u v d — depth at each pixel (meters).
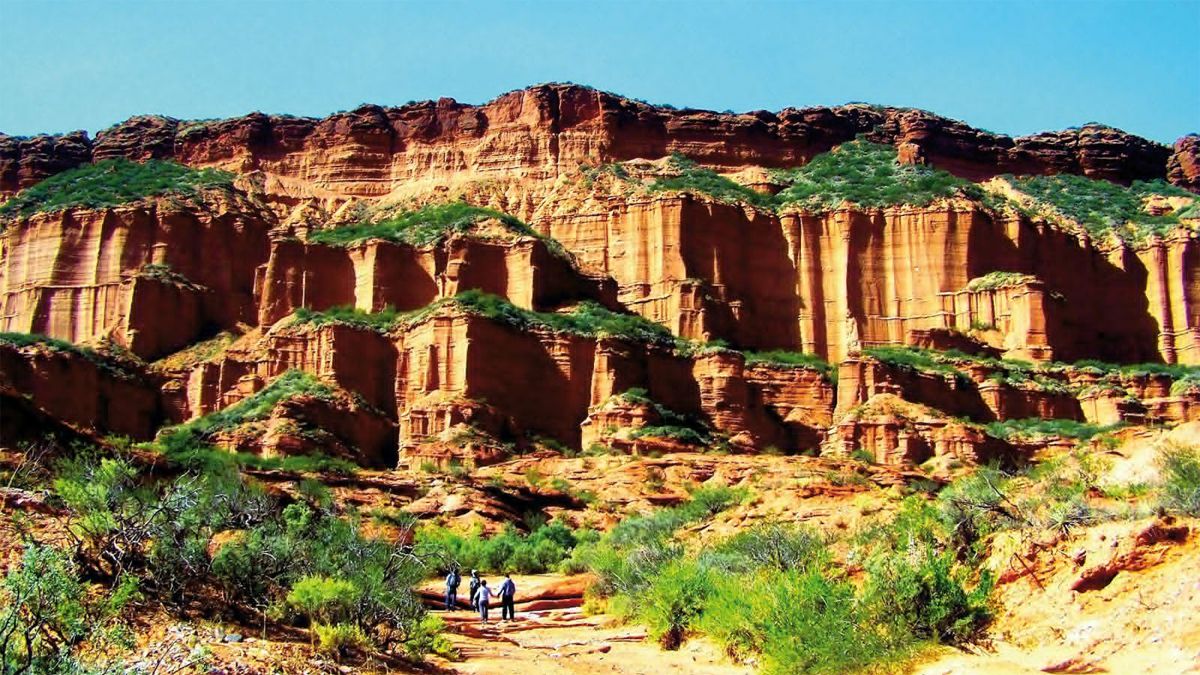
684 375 84.31
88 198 102.62
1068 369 86.81
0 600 15.46
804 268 97.00
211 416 78.12
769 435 82.81
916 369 82.12
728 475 66.06
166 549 20.30
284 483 57.62
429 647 22.81
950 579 21.41
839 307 95.25
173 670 16.27
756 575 26.77
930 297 93.75
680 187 100.75
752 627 23.67
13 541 19.20
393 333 83.06
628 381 81.38
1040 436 77.44
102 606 17.28
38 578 15.34
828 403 84.69
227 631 19.27
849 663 20.08
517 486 62.69
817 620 21.20
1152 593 19.31
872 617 20.97
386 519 54.97
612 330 83.38
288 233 102.88
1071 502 22.27
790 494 50.41
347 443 75.44
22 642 14.88
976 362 85.19
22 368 81.44
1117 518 21.34
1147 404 84.75
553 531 53.88
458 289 87.44
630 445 73.12
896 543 25.45
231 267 101.38
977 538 23.06
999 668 18.61
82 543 19.33
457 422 74.31
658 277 93.56
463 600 36.50
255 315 98.75
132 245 98.94
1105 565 20.11
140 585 19.30
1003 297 91.56
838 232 97.12
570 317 84.81
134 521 20.45
